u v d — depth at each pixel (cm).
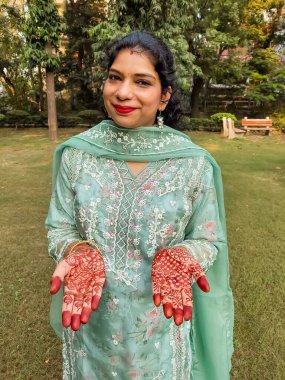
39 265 342
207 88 1666
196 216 123
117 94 110
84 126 1398
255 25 1466
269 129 1243
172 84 118
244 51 1614
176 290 97
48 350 236
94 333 124
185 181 117
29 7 992
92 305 96
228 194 578
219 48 1355
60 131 1295
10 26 1409
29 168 732
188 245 114
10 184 614
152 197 114
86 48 1464
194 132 1280
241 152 940
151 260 117
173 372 130
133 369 122
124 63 109
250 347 242
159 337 123
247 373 221
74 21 1414
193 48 1311
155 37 116
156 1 960
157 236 114
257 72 1527
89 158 120
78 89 1555
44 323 262
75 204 120
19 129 1347
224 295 147
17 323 261
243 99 1655
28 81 1552
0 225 439
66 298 96
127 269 117
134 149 118
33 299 288
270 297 297
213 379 156
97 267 106
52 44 1038
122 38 115
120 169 118
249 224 456
